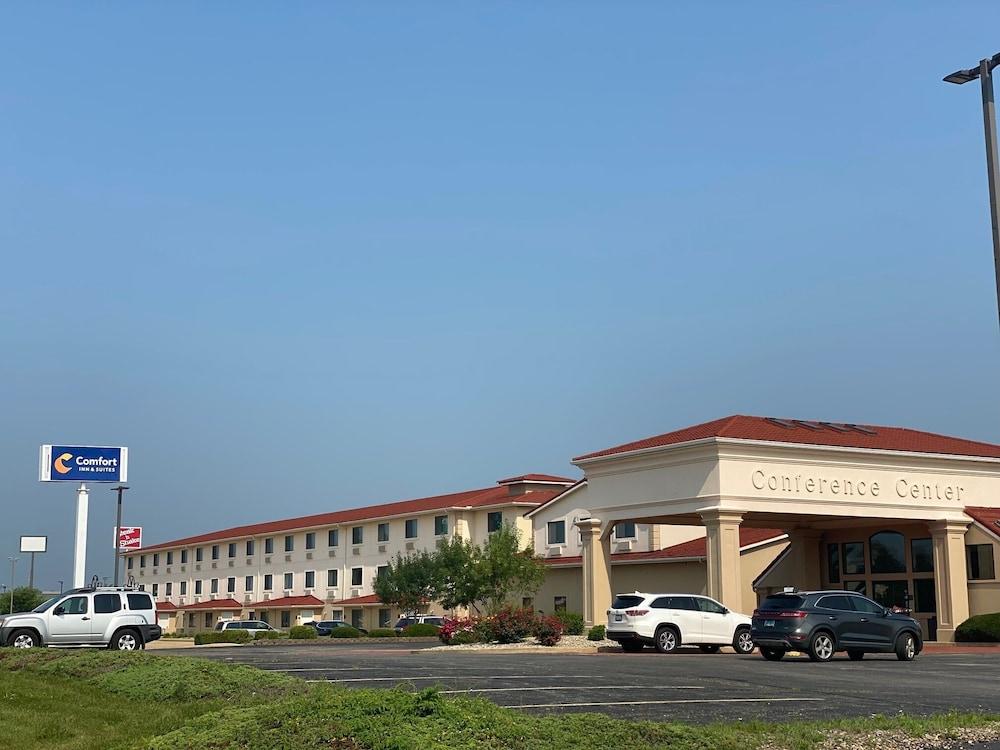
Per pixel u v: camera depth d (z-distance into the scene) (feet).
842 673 79.25
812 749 42.96
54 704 57.21
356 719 38.63
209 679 60.23
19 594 330.34
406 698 40.29
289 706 41.47
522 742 37.70
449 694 57.36
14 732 48.37
